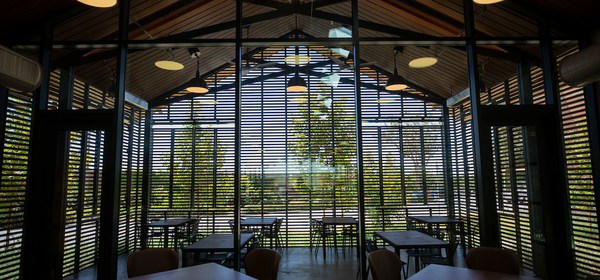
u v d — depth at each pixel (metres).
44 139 3.74
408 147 3.85
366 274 3.60
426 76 3.99
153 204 3.74
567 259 3.63
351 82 3.96
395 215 3.74
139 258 3.04
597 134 3.79
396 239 3.70
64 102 3.77
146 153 3.80
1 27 3.66
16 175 3.67
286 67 3.98
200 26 3.89
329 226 3.77
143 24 3.86
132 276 2.96
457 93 3.92
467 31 3.93
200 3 3.94
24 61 3.22
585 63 3.20
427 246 3.70
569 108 3.88
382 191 3.79
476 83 3.85
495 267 2.94
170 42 3.84
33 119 3.71
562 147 3.81
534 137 3.89
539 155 3.86
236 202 3.70
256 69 3.97
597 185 3.78
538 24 3.96
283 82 3.96
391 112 3.90
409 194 3.79
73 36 3.82
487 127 3.88
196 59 3.96
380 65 3.97
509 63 3.94
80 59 3.83
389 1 3.98
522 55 3.96
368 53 3.98
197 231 3.71
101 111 3.70
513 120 3.91
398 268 2.88
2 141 3.67
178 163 3.81
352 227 3.78
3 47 3.01
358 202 3.77
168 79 3.93
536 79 3.93
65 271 3.58
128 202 3.71
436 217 3.75
